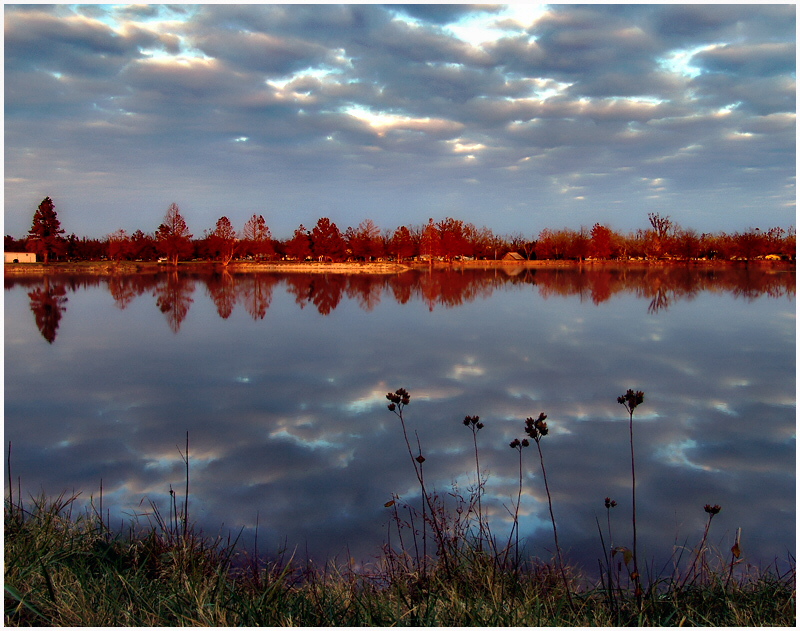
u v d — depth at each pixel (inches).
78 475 264.4
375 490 247.0
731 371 494.6
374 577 156.3
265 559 180.2
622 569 174.2
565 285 1625.2
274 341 666.8
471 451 296.7
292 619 121.2
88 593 129.2
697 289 1403.8
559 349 605.9
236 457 288.7
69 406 390.3
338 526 211.5
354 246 3408.0
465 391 426.6
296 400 403.9
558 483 253.8
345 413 370.3
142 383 459.5
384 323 824.9
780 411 371.6
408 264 3627.0
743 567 171.8
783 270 2367.1
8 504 178.9
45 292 1397.6
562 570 148.6
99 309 1018.7
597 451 296.5
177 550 157.9
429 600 129.8
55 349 617.9
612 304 1076.5
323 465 277.3
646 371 495.5
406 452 295.3
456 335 706.2
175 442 314.3
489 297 1255.5
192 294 1350.9
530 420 128.6
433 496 238.5
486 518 213.6
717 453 293.6
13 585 127.7
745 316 876.0
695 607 133.3
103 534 169.3
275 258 3823.8
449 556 153.9
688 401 396.8
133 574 147.6
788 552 191.6
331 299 1220.5
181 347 628.7
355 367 518.3
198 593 132.6
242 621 119.4
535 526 210.5
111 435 326.6
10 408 386.0
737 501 235.6
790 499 237.6
